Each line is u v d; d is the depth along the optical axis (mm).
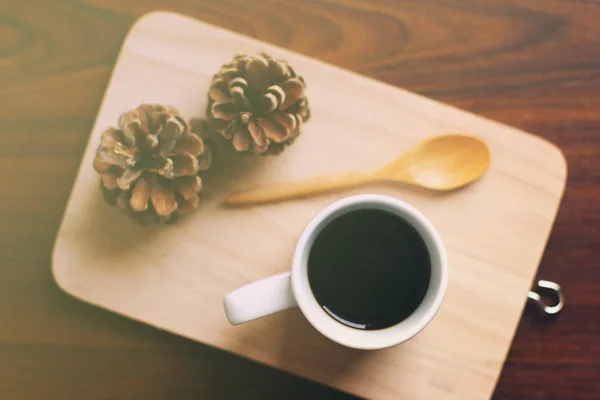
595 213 538
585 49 543
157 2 547
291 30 546
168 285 513
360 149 521
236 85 483
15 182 538
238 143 486
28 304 535
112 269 514
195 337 511
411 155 515
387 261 497
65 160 541
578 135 540
